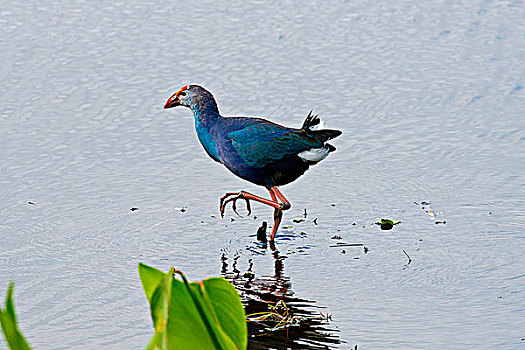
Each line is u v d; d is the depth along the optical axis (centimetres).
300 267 967
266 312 841
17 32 1881
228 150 1084
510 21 1944
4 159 1312
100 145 1381
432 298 867
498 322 800
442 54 1769
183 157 1346
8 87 1598
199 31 1919
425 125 1455
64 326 812
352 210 1148
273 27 1942
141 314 844
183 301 400
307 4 2102
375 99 1565
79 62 1728
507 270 937
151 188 1224
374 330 789
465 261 967
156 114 1516
